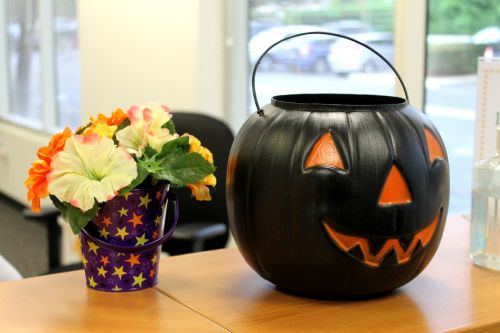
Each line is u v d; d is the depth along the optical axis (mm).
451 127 2219
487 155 1310
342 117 928
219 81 2975
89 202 917
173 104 3037
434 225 973
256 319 908
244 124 1023
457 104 2182
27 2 4594
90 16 3439
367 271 933
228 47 2971
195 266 1128
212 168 968
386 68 2385
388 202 919
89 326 882
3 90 5086
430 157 962
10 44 4984
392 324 895
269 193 925
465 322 903
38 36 4453
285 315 923
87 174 935
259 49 2963
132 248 981
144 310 937
